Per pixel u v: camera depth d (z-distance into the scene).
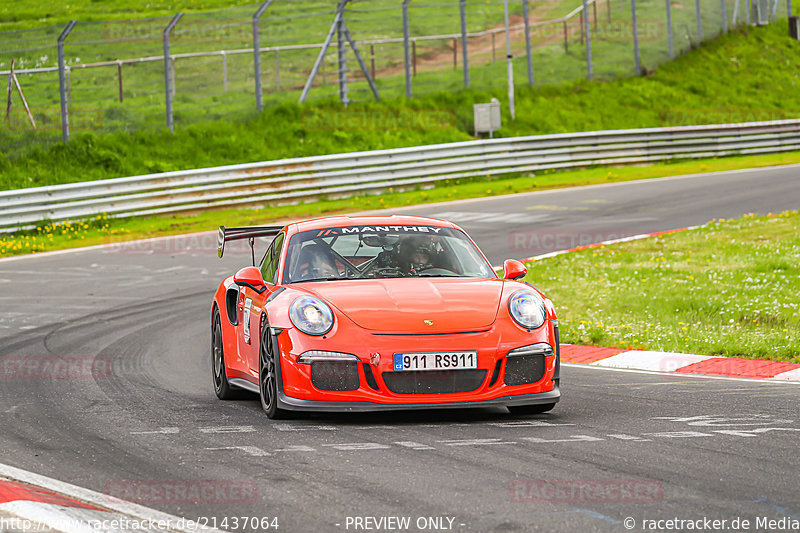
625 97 150.88
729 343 34.25
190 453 19.84
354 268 25.73
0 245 72.00
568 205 83.88
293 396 22.38
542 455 18.66
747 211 75.19
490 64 150.88
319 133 120.94
